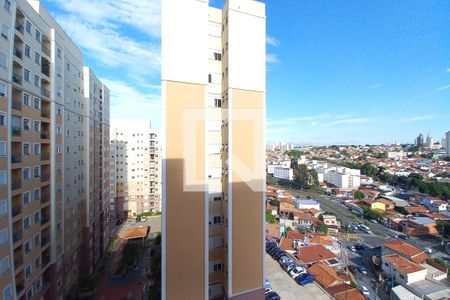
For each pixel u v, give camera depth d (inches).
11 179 758.5
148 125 2682.1
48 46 992.9
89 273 1368.1
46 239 966.4
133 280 1411.2
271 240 1879.9
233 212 774.5
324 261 1531.7
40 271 901.2
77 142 1266.0
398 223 2551.7
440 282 1369.3
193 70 727.1
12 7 736.3
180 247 714.8
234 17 773.9
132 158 2628.0
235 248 776.9
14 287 730.2
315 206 3112.7
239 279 782.5
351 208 3331.7
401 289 1283.2
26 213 823.7
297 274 1299.2
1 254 682.8
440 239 2263.8
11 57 730.2
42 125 973.8
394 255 1582.2
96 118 1529.3
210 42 815.1
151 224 2399.1
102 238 1653.5
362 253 1919.3
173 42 704.4
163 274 694.5
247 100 794.8
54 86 1000.9
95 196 1510.8
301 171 4731.8
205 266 745.6
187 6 717.3
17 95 789.9
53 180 990.4
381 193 3885.3
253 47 804.6
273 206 3073.3
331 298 1119.0
